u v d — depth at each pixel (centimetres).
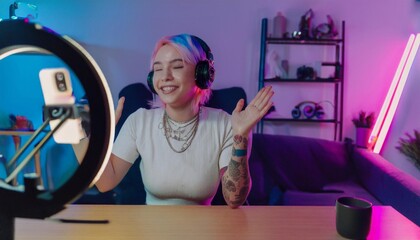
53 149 130
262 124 271
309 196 203
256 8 267
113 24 267
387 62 272
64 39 48
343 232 75
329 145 243
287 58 271
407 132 274
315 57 272
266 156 230
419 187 172
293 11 268
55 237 74
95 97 49
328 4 267
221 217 86
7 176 55
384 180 195
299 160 231
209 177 111
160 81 103
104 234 75
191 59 101
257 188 215
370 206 75
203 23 267
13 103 264
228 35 269
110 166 110
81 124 54
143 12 266
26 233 75
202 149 111
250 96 275
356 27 269
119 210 89
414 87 270
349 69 272
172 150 111
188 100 107
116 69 271
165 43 102
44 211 53
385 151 277
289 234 76
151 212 88
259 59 270
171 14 267
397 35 270
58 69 51
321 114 268
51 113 53
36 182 52
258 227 80
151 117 116
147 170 112
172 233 76
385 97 274
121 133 116
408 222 85
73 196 51
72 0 264
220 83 273
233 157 94
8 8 262
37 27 48
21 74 262
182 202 112
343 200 79
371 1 267
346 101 275
